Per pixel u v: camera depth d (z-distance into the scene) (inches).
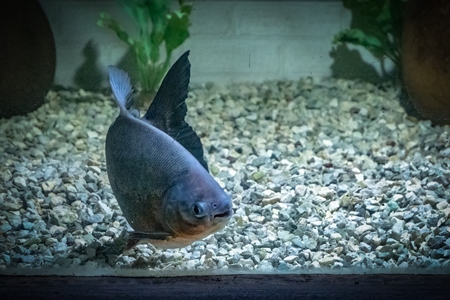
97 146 84.0
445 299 52.0
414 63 86.9
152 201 52.2
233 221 64.4
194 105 97.1
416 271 56.4
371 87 103.9
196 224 50.3
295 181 72.7
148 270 56.6
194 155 55.6
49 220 64.6
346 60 110.7
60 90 103.0
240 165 77.5
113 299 52.2
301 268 57.2
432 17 83.1
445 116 87.3
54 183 71.4
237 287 53.7
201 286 53.8
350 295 52.5
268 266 57.6
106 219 64.3
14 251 59.3
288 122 91.0
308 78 110.9
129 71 99.7
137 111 56.5
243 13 109.6
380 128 88.5
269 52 111.1
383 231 62.6
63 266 57.2
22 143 84.0
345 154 80.7
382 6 101.5
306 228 63.3
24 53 91.2
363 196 69.1
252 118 91.6
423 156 79.9
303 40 111.1
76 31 106.5
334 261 58.2
